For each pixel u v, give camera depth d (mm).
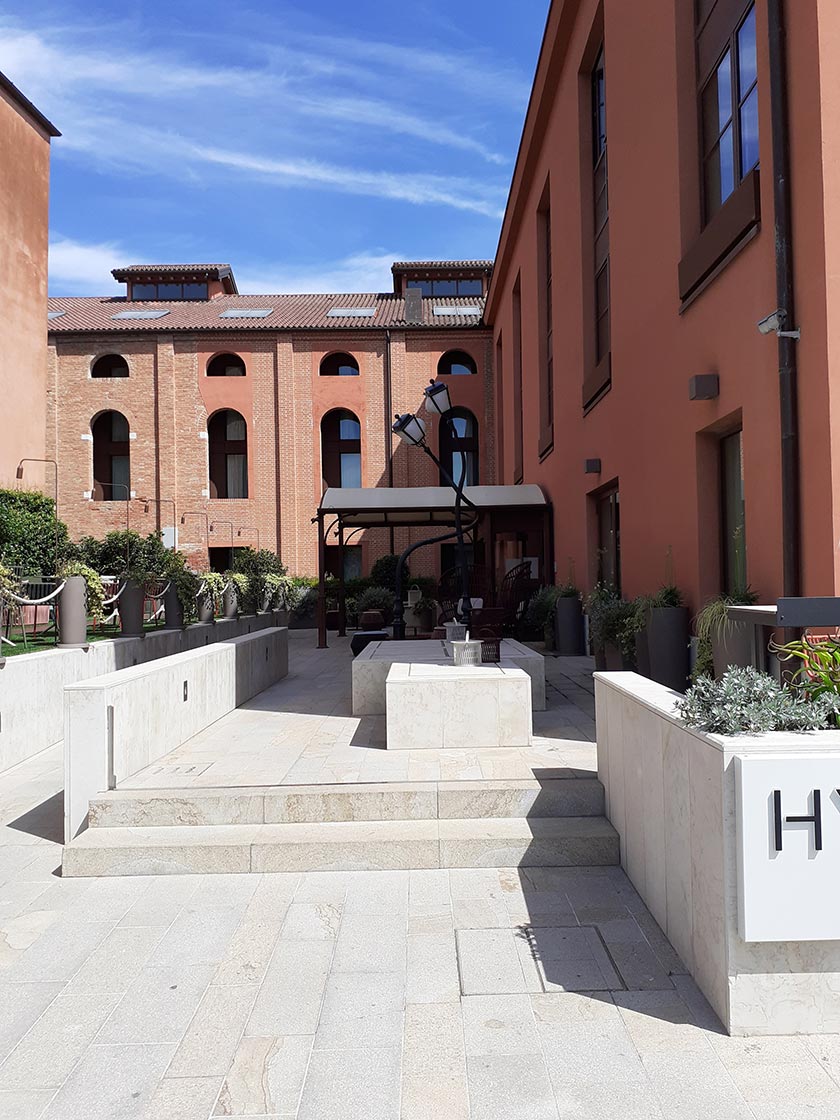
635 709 3830
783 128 5320
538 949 3275
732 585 7043
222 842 4234
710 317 6816
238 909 3742
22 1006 2934
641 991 2920
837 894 2525
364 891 3914
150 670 5496
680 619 7391
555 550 15062
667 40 7859
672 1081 2375
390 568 23891
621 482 10016
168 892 3971
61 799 5918
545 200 15984
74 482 26344
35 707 7477
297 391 26688
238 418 27312
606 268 11664
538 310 16547
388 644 8867
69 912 3764
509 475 21828
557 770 4969
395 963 3184
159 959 3279
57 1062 2578
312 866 4184
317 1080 2438
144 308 29594
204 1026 2768
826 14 4918
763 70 5680
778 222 5316
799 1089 2324
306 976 3104
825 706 2965
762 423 5742
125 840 4305
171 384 26438
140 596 10477
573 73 12586
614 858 4188
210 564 26734
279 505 26391
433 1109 2279
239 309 29422
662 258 8172
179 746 5992
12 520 16016
